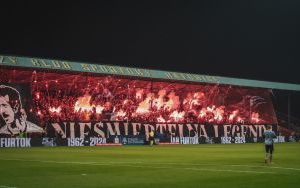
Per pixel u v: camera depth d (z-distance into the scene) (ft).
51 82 202.08
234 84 249.75
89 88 212.02
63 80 204.74
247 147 181.57
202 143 232.12
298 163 95.25
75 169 79.15
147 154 127.95
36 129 192.44
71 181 62.18
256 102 262.47
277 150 156.35
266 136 94.58
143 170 77.61
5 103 185.26
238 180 63.62
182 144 218.79
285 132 275.39
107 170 77.51
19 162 94.58
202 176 68.39
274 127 267.18
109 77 214.07
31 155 119.75
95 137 203.82
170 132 230.68
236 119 254.27
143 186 57.47
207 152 140.36
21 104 189.88
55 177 66.80
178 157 114.83
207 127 243.40
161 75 227.40
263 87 260.83
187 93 238.89
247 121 258.37
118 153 132.57
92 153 131.75
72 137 202.80
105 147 178.60
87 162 95.40
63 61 202.59
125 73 215.51
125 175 69.62
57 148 165.78
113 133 214.69
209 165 88.89
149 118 227.20
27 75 194.39
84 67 206.18
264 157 115.03
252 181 62.54
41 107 200.03
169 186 57.52
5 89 186.09
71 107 208.13
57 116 204.03
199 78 240.12
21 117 188.96
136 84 223.30
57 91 204.64
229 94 252.83
